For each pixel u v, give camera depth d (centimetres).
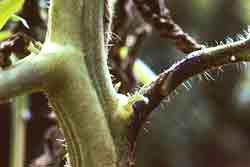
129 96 17
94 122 16
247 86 93
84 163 16
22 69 15
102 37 16
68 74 16
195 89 87
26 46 16
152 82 17
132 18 27
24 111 31
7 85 14
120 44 27
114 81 26
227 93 95
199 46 23
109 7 17
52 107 16
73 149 16
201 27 93
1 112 43
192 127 87
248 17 95
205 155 92
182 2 91
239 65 22
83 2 16
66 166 17
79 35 16
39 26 27
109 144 16
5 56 16
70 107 16
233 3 95
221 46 17
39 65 15
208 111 92
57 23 16
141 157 83
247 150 100
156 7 24
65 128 16
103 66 16
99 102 16
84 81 16
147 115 17
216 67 17
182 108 84
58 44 16
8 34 21
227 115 97
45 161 29
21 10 26
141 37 28
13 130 31
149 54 78
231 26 94
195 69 17
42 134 35
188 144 87
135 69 28
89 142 16
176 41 24
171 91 17
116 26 27
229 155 97
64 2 16
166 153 83
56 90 16
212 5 94
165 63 78
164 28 24
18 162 31
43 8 27
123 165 16
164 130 83
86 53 16
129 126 16
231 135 98
